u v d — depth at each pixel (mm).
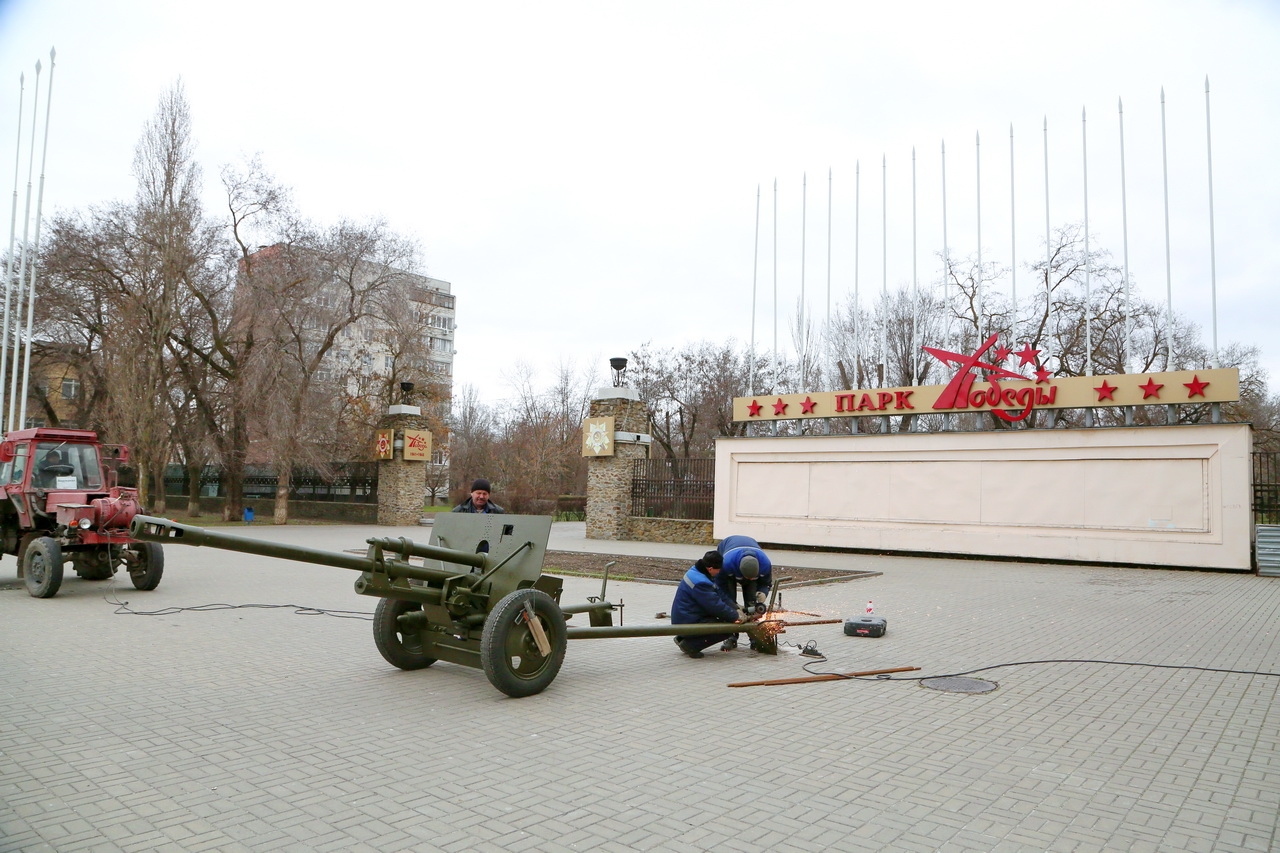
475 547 7770
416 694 7023
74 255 31016
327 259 34438
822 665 8312
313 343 35094
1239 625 10758
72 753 5387
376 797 4641
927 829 4227
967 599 13344
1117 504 19172
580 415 56688
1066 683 7523
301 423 33406
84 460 14250
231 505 35062
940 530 21609
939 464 21781
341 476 38375
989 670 8078
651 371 50781
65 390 41312
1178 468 18516
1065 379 20016
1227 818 4395
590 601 8562
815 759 5355
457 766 5180
